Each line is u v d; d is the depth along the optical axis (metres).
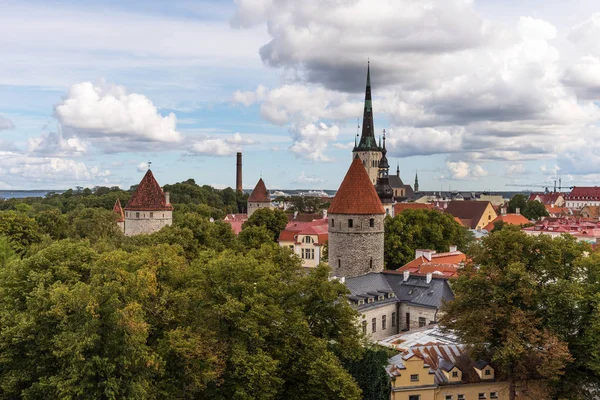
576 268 51.16
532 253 51.75
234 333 45.84
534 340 45.16
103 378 41.19
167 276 49.59
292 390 48.22
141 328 39.44
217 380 44.25
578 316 47.84
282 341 47.78
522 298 47.97
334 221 83.06
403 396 47.53
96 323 40.19
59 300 40.88
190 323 46.38
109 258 47.84
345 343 49.34
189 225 97.06
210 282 48.28
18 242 85.06
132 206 121.62
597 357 45.06
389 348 54.19
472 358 49.06
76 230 102.88
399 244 108.06
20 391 42.38
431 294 71.25
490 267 50.03
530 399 49.38
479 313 47.97
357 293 70.12
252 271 48.72
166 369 44.00
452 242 121.06
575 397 48.12
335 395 44.50
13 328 40.53
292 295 51.19
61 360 41.88
